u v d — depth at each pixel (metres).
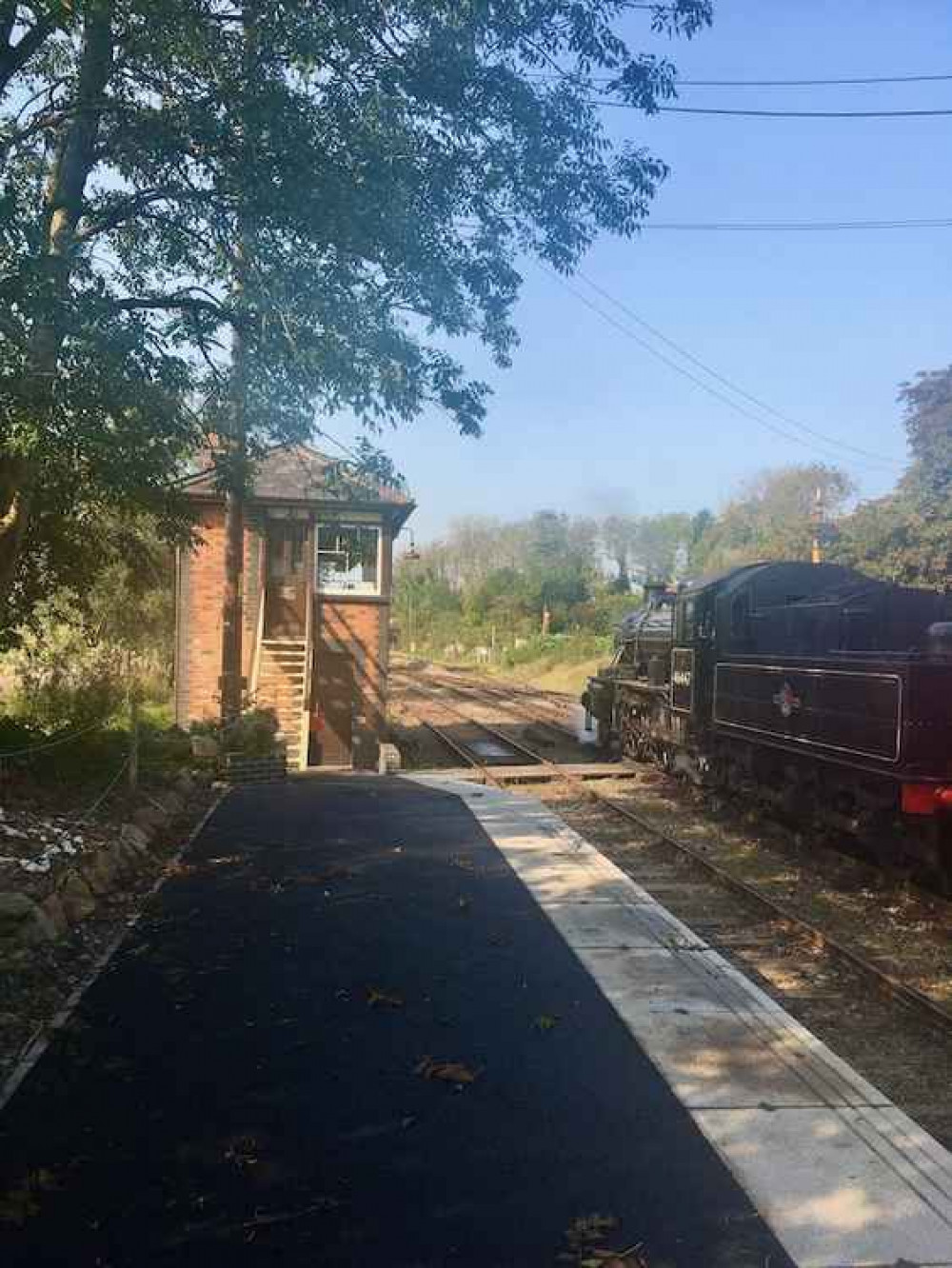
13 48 6.68
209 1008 5.46
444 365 8.11
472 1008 5.57
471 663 69.50
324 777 15.31
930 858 8.55
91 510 9.37
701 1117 4.35
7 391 5.73
